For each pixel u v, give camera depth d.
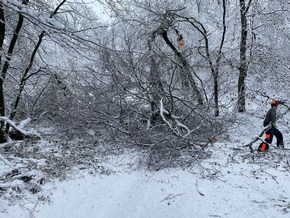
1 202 4.63
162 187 5.86
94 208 4.98
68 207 4.96
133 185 6.01
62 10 8.42
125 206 5.10
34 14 5.32
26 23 9.87
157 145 7.38
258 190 5.60
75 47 5.76
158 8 12.63
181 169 6.88
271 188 5.65
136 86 9.19
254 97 15.01
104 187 5.84
